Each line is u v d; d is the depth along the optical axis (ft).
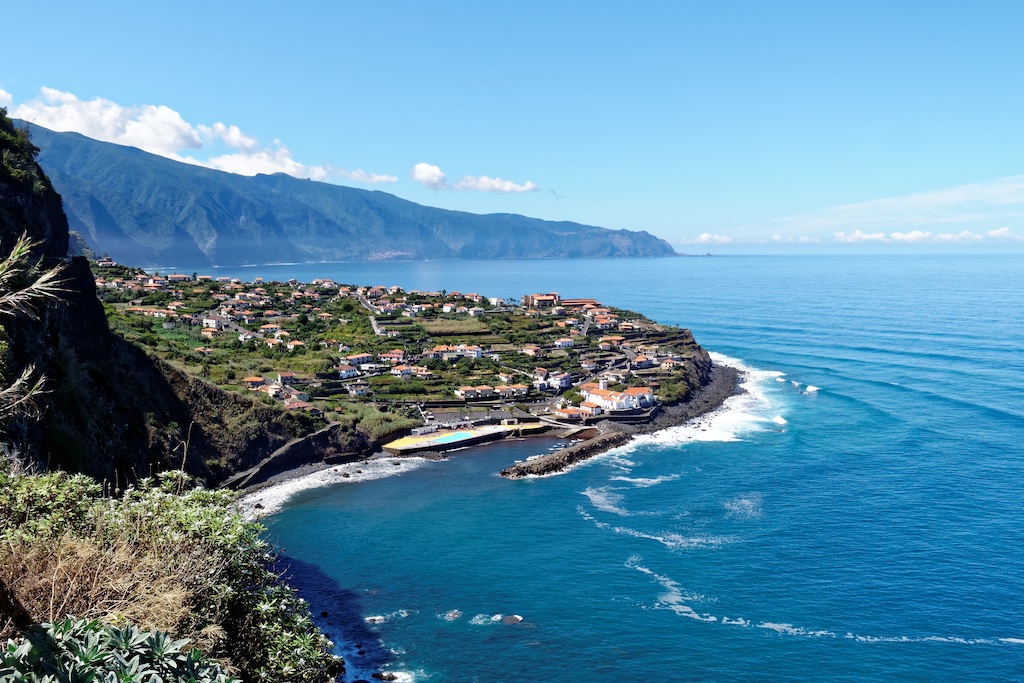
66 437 270.67
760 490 359.05
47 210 378.32
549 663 211.82
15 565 81.56
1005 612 233.55
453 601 250.57
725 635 224.74
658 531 309.63
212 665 63.98
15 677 50.34
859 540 291.99
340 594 256.73
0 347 210.79
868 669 205.46
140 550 98.68
